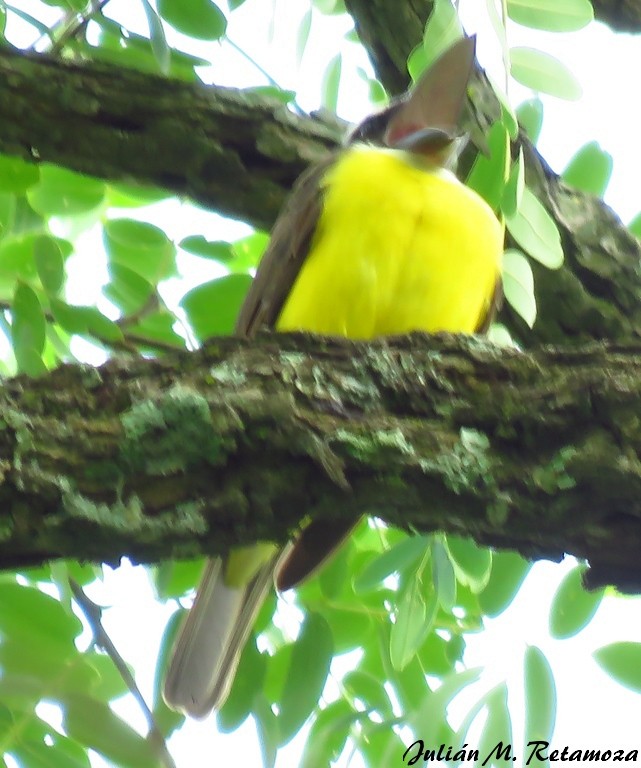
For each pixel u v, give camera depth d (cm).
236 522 476
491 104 809
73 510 446
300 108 843
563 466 495
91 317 725
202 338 799
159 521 461
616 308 778
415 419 508
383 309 698
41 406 467
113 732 553
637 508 494
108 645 638
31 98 782
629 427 493
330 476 479
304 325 699
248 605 716
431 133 757
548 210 772
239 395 480
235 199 823
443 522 511
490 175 630
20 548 450
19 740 573
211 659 703
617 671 630
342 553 749
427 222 704
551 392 504
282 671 710
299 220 724
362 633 741
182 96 801
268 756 640
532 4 671
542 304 778
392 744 638
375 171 723
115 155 799
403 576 674
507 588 682
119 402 474
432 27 630
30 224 798
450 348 523
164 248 820
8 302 770
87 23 806
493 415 505
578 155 801
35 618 606
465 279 710
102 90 789
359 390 506
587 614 666
